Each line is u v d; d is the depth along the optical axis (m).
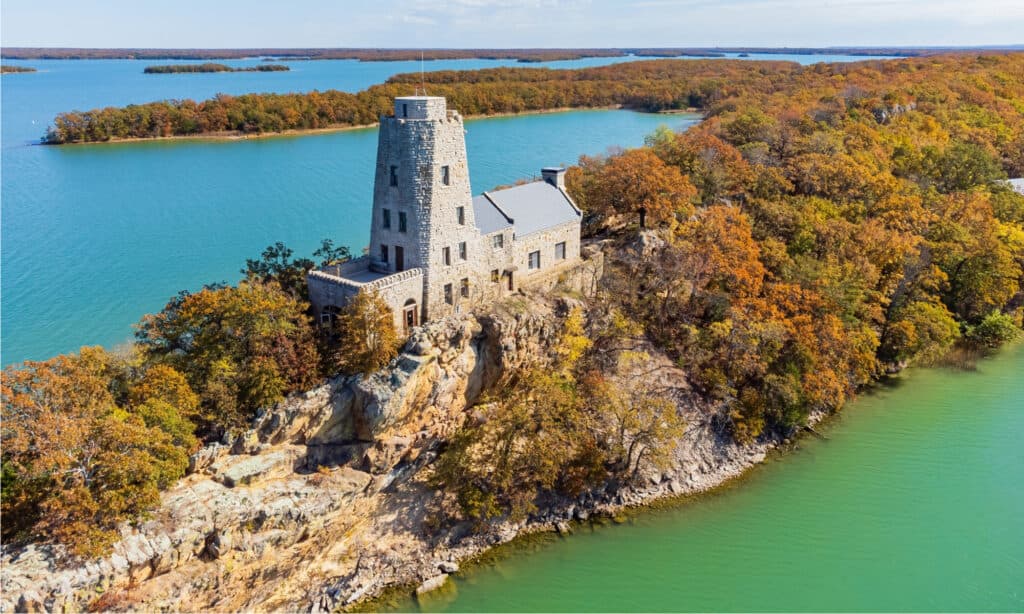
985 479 70.12
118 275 115.44
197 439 58.66
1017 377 90.00
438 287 71.50
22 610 45.12
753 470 72.44
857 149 128.75
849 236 96.06
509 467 63.38
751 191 111.62
